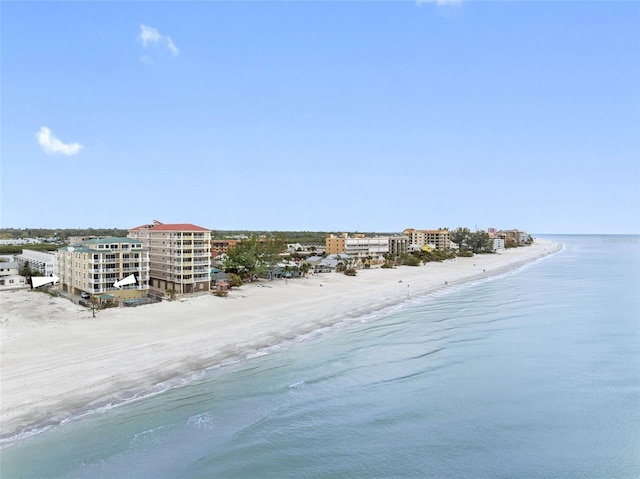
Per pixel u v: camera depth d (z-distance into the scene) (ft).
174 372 153.89
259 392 138.92
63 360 160.56
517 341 199.00
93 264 270.26
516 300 311.06
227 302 283.79
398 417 123.85
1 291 303.68
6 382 139.33
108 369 153.58
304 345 190.60
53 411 122.11
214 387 142.20
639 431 117.50
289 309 266.57
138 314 240.12
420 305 289.94
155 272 337.93
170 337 195.21
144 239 349.82
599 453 106.93
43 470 96.12
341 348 186.19
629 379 153.07
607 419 123.85
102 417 120.16
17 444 105.91
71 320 221.66
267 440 110.83
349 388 143.43
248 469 98.89
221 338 197.26
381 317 250.37
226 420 120.37
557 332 215.51
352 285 384.27
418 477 96.84
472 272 518.78
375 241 643.45
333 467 100.22
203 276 326.85
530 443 111.65
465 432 116.37
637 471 99.66
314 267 496.23
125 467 98.27
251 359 170.40
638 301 306.76
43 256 378.53
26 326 205.46
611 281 426.10
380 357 174.91
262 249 411.95
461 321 239.71
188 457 102.63
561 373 158.61
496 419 123.65
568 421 122.83
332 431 115.75
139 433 112.37
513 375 156.46
